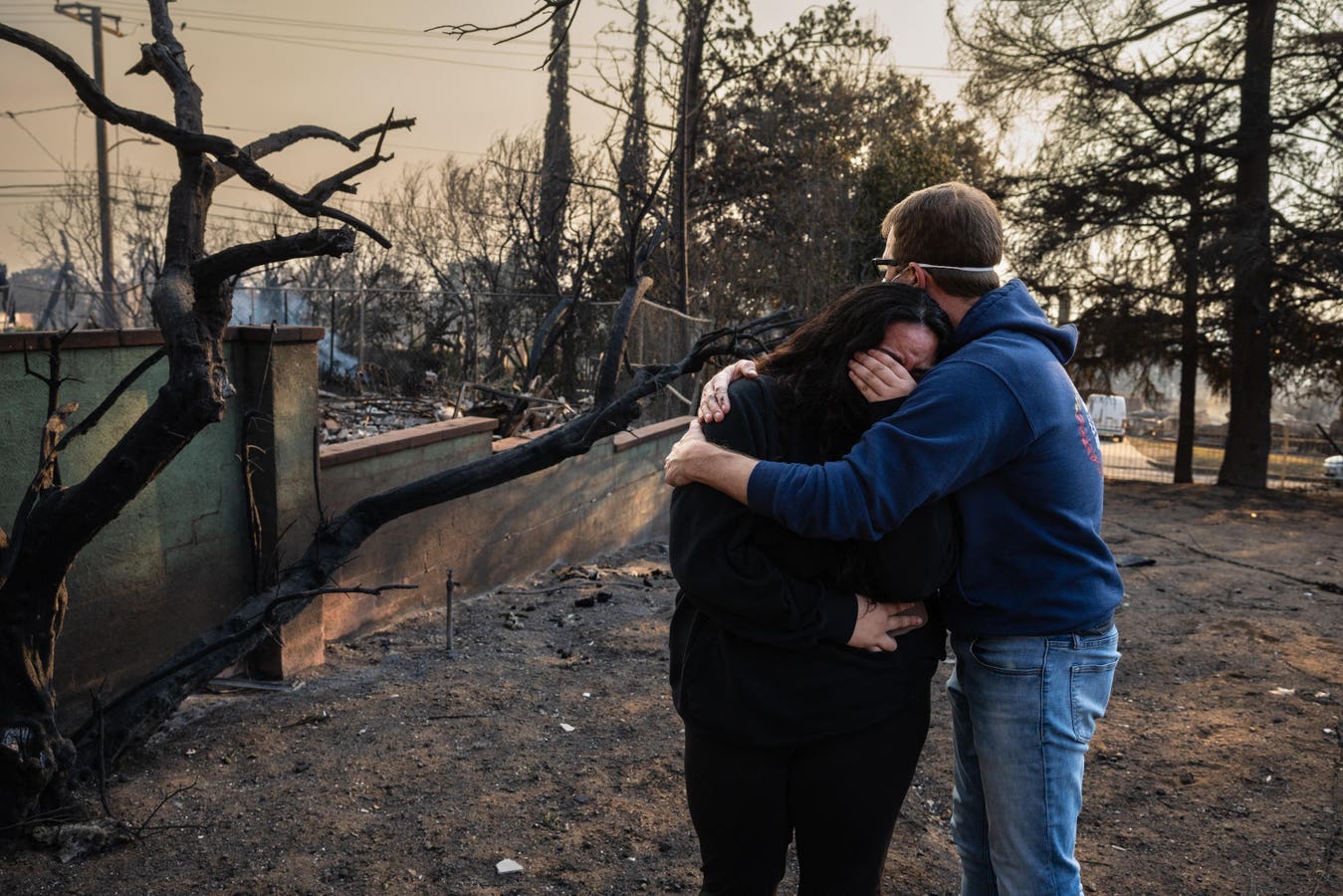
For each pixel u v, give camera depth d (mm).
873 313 1760
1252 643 5418
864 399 1745
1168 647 5348
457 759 3586
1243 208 15766
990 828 1890
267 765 3480
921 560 1672
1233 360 17281
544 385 11883
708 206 18406
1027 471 1732
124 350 3639
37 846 2812
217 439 4109
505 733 3844
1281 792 3451
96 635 3607
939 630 1905
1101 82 16734
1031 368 1723
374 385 11898
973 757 2107
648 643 5082
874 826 1781
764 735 1703
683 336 11805
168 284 2713
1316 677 4805
